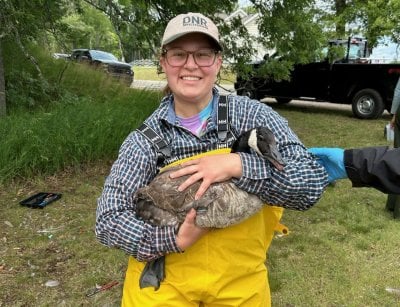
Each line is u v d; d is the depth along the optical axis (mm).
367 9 15016
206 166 1658
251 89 12953
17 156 5852
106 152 6660
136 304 1883
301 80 13023
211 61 1862
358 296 3504
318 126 10664
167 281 1836
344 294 3525
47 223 4672
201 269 1793
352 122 11375
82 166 6352
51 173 6008
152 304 1837
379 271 3854
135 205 1794
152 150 1872
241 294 1850
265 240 1993
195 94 1856
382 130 10164
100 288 3553
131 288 1931
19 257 3980
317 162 1790
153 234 1702
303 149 1825
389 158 1656
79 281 3643
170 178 1726
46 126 6383
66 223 4688
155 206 1729
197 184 1690
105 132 6676
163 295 1839
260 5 8766
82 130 6578
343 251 4191
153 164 1873
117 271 3799
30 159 5816
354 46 14398
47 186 5664
